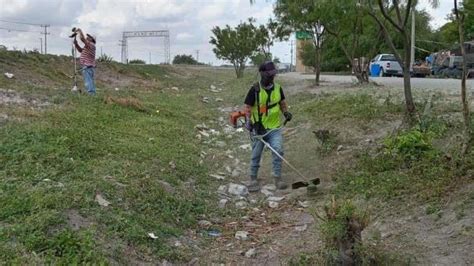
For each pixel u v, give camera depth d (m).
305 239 5.52
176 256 5.04
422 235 5.04
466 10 8.69
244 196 7.29
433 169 6.50
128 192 6.06
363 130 9.37
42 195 5.36
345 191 6.76
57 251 4.37
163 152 8.44
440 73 28.89
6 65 16.20
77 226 4.92
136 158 7.63
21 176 6.00
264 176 8.12
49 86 15.02
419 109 9.53
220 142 10.66
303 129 10.48
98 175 6.41
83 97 12.59
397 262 4.54
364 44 19.69
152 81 24.75
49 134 7.85
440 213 5.31
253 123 7.57
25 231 4.59
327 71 46.50
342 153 8.38
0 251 4.21
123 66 26.12
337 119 10.33
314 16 17.36
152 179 6.73
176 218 5.96
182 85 25.53
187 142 10.00
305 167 8.26
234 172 8.41
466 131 6.64
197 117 13.65
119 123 10.26
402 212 5.62
